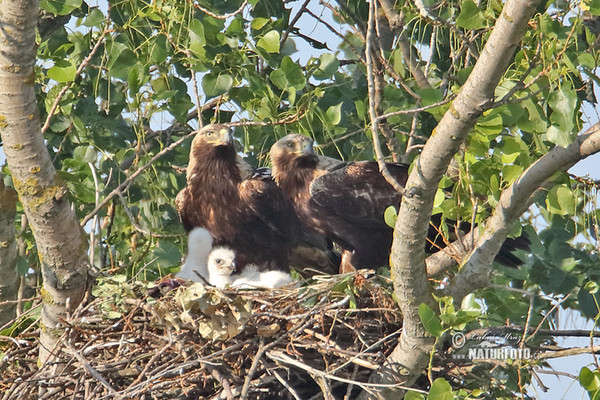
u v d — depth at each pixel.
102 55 13.34
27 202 10.28
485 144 10.20
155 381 9.91
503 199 9.98
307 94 13.06
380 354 9.70
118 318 10.46
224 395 10.12
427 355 9.72
